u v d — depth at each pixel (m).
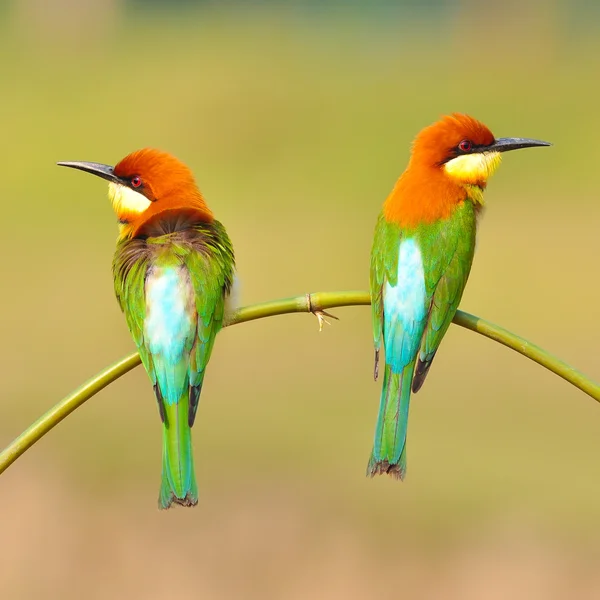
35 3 27.67
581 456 10.95
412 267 6.57
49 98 21.52
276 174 17.72
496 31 25.00
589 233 15.90
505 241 15.84
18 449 5.25
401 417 6.34
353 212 16.59
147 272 6.29
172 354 6.16
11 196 17.39
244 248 15.43
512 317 14.25
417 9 29.14
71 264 15.38
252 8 29.61
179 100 20.97
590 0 25.12
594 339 13.77
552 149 18.78
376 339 6.54
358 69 23.73
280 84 22.14
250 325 14.09
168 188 7.00
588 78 21.95
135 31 27.23
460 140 6.93
